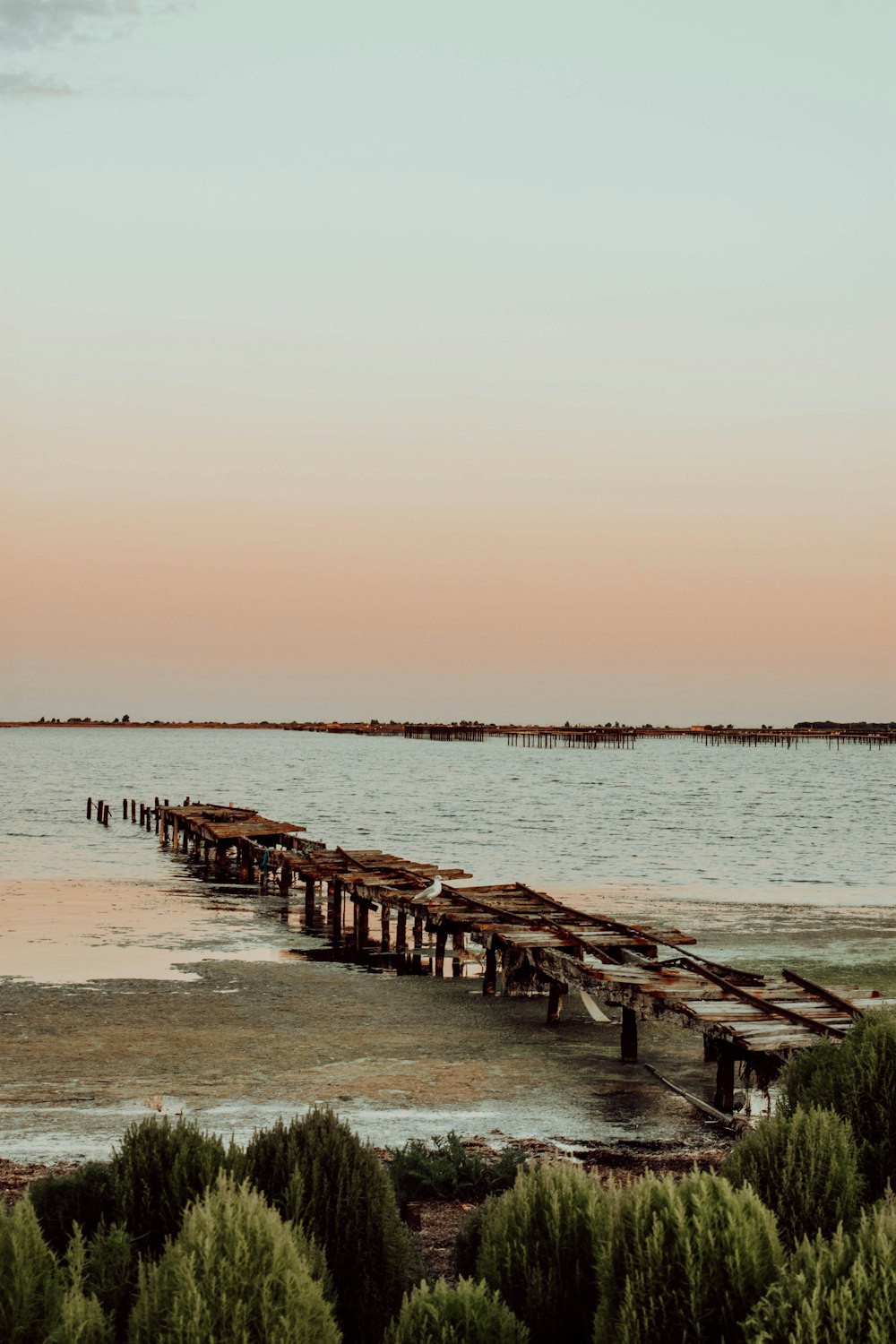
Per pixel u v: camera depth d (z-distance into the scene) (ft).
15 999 60.34
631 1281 16.47
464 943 80.33
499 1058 50.80
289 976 69.00
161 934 83.97
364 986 66.54
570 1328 18.57
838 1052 28.53
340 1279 19.86
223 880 120.47
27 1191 21.53
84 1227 20.89
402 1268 20.27
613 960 57.67
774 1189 22.06
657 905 100.37
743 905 101.14
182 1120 22.16
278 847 125.18
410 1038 54.19
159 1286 15.30
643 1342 16.19
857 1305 14.62
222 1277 15.11
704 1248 16.29
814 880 122.31
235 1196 16.26
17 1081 45.39
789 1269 16.12
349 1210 20.27
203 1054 50.16
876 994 49.14
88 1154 36.65
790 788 343.87
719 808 245.65
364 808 233.96
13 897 102.78
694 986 49.47
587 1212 19.16
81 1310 15.85
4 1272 16.57
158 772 402.52
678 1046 53.83
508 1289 18.93
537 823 198.49
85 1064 47.96
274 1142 21.36
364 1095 44.42
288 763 504.43
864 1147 26.07
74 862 135.74
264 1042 52.54
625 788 330.13
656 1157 37.19
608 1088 46.26
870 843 169.07
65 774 382.22
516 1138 39.22
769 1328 14.99
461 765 497.87
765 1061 41.88
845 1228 21.29
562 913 69.82
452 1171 31.60
